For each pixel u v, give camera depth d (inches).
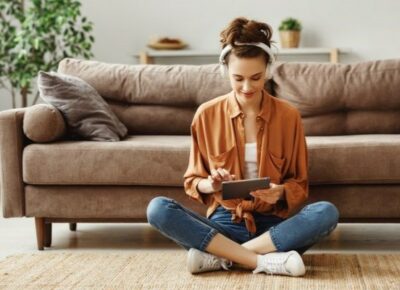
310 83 117.4
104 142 102.0
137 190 100.2
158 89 120.4
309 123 117.1
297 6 186.7
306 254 92.8
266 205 84.6
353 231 113.2
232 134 85.4
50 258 93.6
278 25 187.8
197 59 192.9
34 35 167.0
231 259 82.3
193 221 81.8
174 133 121.3
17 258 93.8
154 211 81.3
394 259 89.0
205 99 119.2
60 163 99.4
